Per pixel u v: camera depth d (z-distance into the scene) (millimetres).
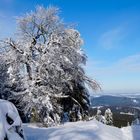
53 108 25062
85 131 11383
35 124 22516
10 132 7742
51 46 26719
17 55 26688
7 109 8281
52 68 25906
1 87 27656
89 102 29875
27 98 24781
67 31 28453
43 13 28734
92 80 29344
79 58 28109
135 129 13797
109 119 49375
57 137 10445
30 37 28531
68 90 27906
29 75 26812
